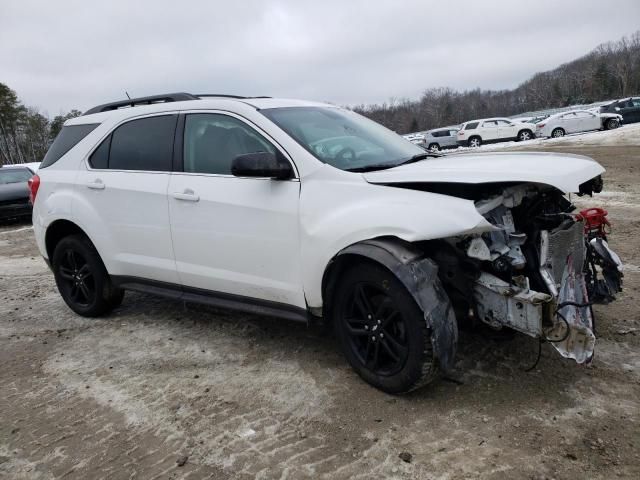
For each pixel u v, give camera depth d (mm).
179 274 4105
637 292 4586
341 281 3268
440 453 2629
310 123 3820
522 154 3676
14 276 7176
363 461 2615
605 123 29109
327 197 3254
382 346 3137
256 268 3625
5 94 76625
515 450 2607
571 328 2836
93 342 4410
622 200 9133
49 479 2670
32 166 19297
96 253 4746
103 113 4781
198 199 3832
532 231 3174
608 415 2840
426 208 2887
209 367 3764
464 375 3336
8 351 4379
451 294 3191
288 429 2930
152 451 2832
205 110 3973
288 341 4090
